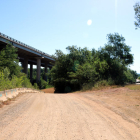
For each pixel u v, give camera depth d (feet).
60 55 118.83
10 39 147.02
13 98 39.06
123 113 22.33
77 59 114.93
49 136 13.75
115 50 94.38
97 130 15.62
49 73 130.72
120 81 79.97
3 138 13.16
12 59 102.32
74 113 22.79
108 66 85.87
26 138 13.21
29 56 224.12
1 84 42.24
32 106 28.25
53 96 47.47
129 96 36.14
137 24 53.93
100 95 44.42
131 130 15.85
